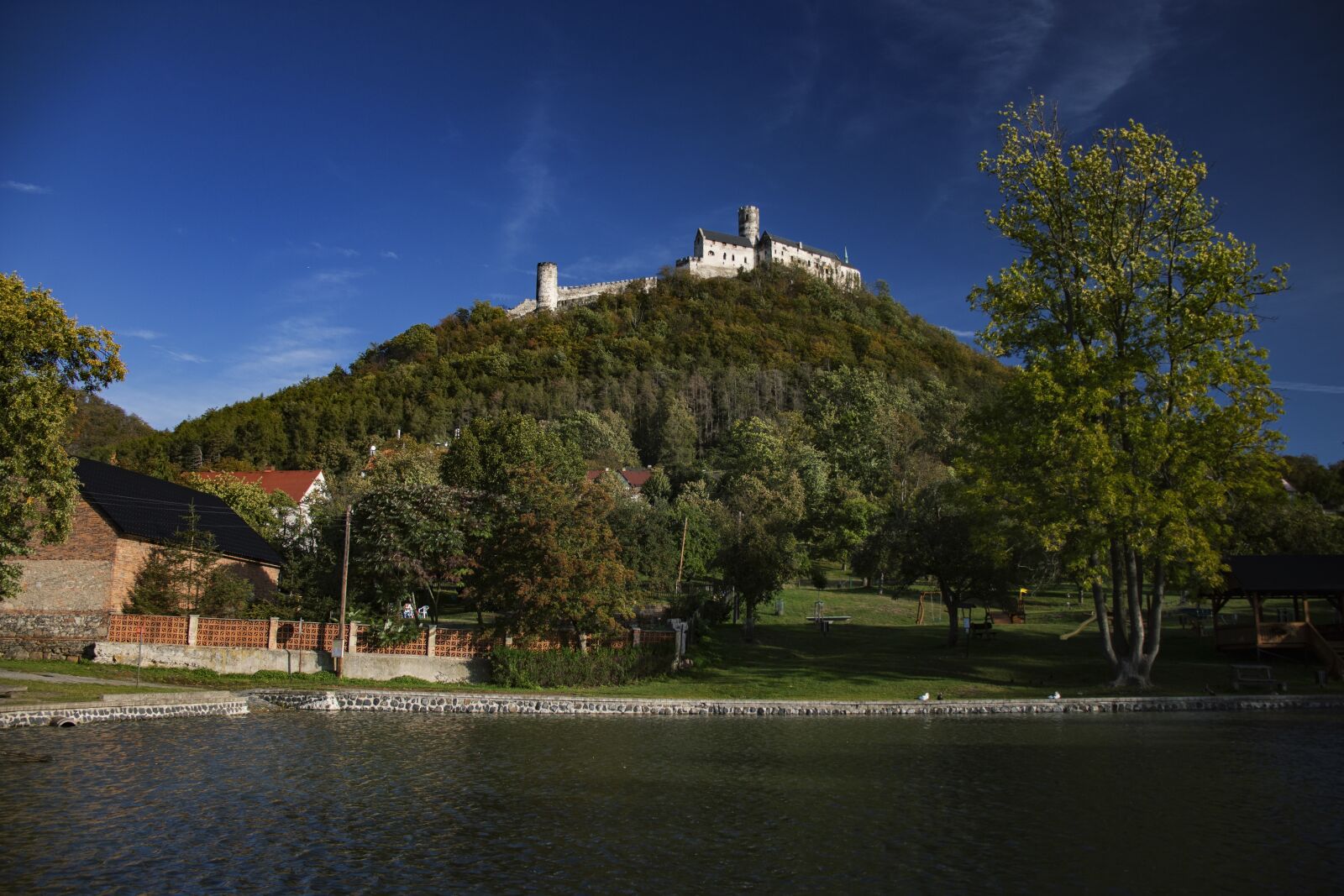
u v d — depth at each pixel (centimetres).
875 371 16888
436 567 4406
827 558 9344
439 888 1517
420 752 2638
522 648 4009
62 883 1512
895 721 3294
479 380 17175
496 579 4153
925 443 11731
